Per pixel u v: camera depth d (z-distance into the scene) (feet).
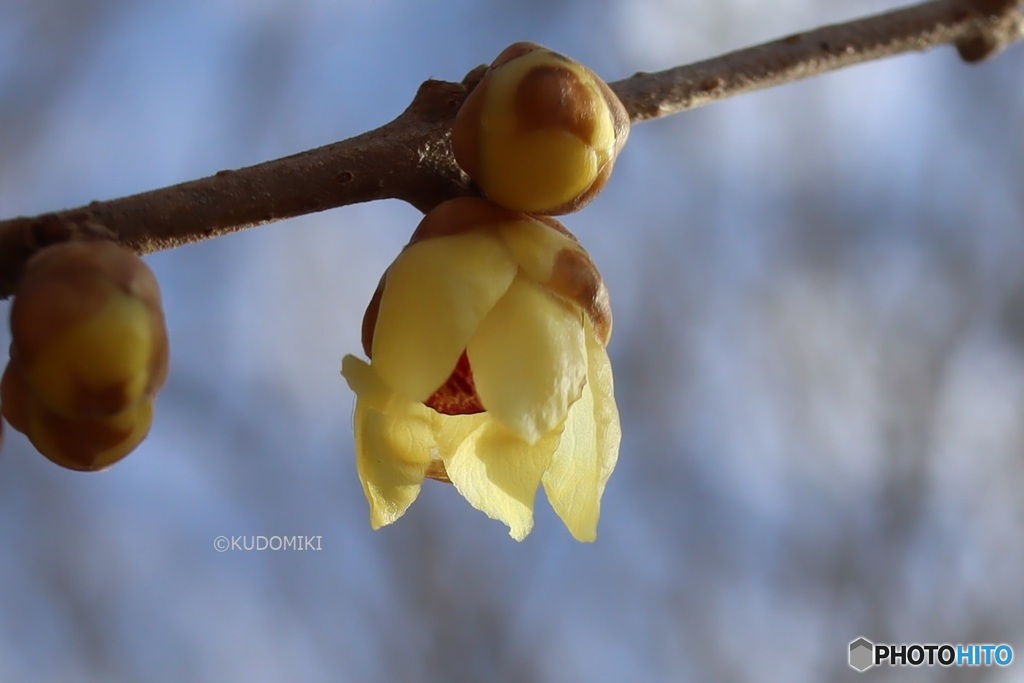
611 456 0.68
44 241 0.66
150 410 0.66
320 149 0.69
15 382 0.66
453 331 0.66
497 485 0.68
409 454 0.68
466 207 0.67
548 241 0.67
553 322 0.67
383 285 0.68
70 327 0.64
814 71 0.75
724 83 0.74
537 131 0.67
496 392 0.66
